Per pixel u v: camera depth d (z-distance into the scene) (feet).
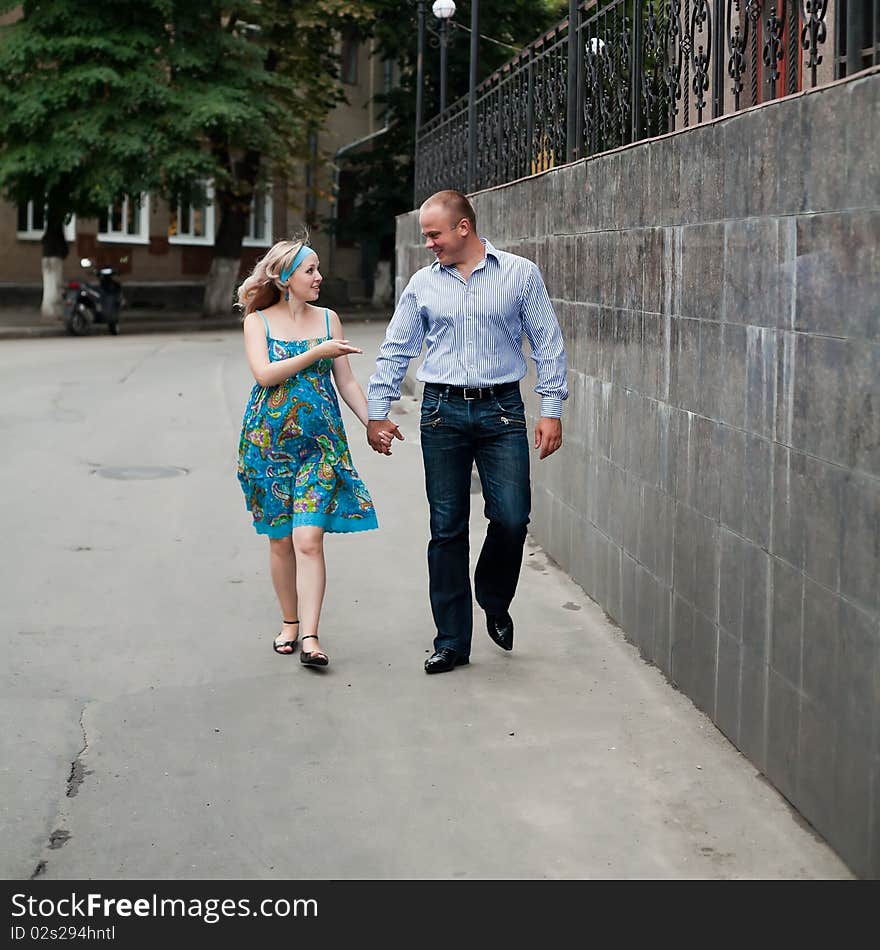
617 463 19.34
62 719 15.69
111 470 33.32
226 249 102.89
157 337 84.17
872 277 10.87
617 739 14.96
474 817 12.95
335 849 12.28
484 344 17.16
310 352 17.66
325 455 17.98
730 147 14.30
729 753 14.48
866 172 10.98
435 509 17.52
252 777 13.98
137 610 20.51
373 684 17.03
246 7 88.58
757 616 13.79
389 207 116.88
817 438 12.05
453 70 105.29
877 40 12.01
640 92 19.12
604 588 20.22
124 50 82.53
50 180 83.61
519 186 26.12
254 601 21.09
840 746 11.74
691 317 15.78
